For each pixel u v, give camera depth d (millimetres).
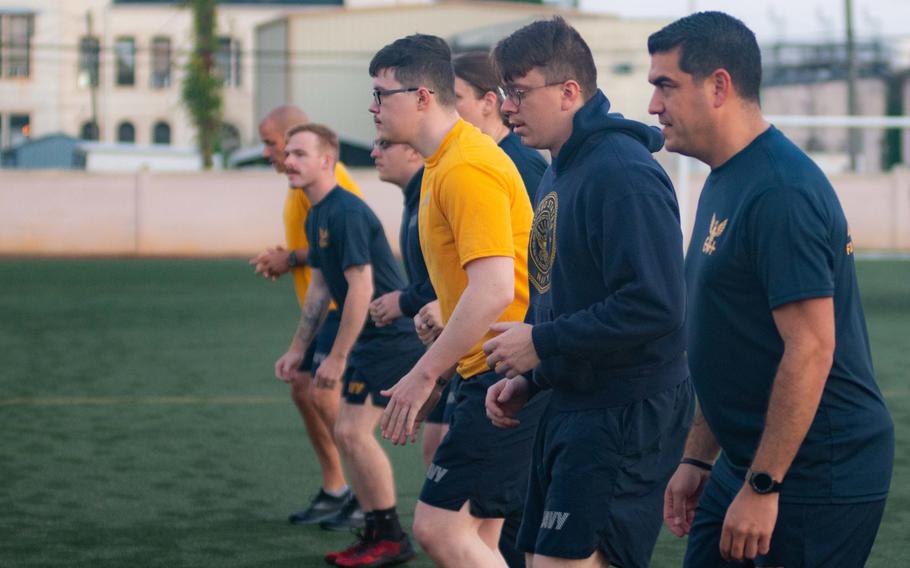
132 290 24031
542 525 4023
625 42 44156
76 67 61125
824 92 49688
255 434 9805
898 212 36812
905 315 19391
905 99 48531
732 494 3576
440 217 4500
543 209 4152
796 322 3213
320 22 51750
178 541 6672
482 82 5391
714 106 3418
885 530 6805
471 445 4594
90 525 7004
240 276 27859
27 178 36094
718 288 3436
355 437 6203
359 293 6188
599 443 3934
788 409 3213
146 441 9500
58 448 9242
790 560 3383
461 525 4637
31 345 15570
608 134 3971
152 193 36531
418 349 6344
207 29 49406
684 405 4059
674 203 3871
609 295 3879
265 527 6988
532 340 3834
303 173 6457
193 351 14992
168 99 62219
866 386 3400
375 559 6160
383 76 4566
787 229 3229
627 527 3961
